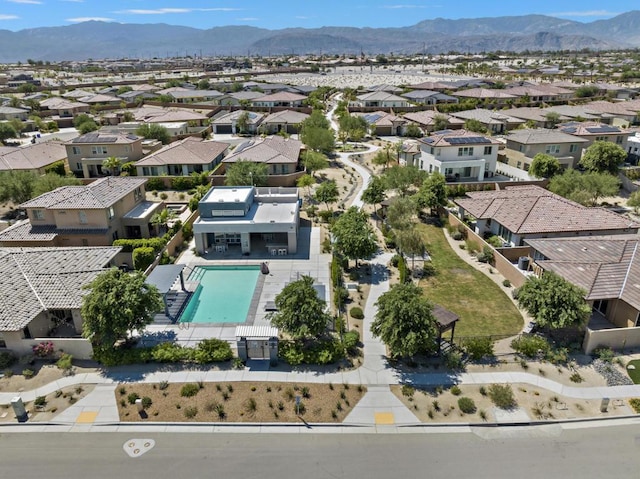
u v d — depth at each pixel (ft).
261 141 248.73
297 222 161.27
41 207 145.07
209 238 153.58
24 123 356.59
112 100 453.58
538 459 74.69
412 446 77.51
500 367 95.91
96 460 75.41
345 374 94.32
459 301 122.11
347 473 72.33
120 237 157.69
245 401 87.25
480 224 159.84
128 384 92.07
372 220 179.73
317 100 442.50
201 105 426.92
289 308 97.04
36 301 104.42
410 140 292.61
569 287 99.50
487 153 222.89
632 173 222.89
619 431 80.33
